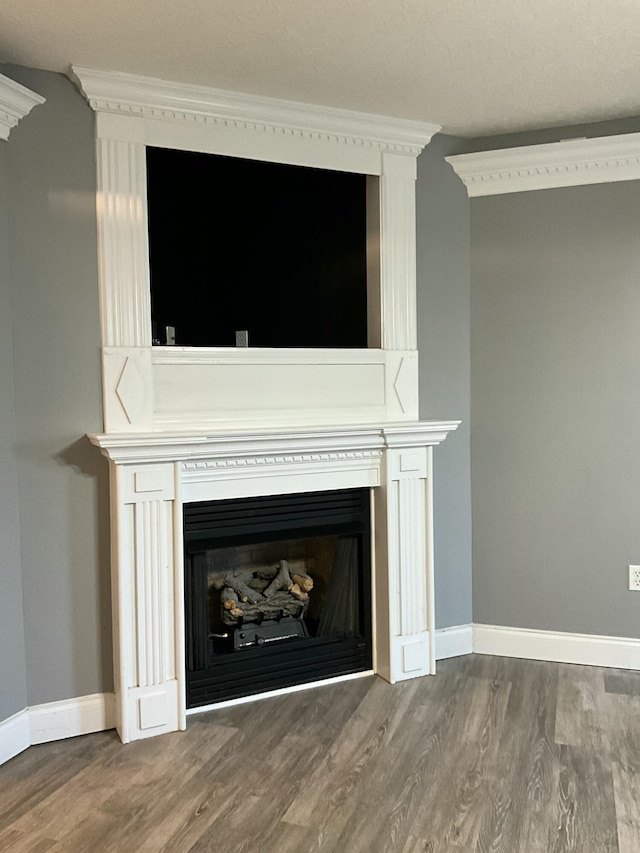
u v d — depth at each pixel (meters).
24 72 2.59
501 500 3.50
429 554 3.28
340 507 3.21
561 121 3.24
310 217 3.24
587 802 2.29
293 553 3.43
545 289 3.38
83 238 2.71
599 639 3.39
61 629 2.76
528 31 2.37
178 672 2.82
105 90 2.66
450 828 2.17
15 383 2.64
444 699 3.05
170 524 2.79
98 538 2.79
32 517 2.69
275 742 2.71
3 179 2.56
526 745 2.65
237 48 2.47
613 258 3.28
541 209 3.36
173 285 3.01
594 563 3.39
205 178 3.06
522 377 3.44
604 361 3.32
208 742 2.72
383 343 3.25
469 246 3.48
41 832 2.17
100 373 2.76
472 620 3.54
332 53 2.52
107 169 2.71
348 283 3.31
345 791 2.38
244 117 2.91
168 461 2.75
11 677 2.63
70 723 2.78
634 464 3.31
